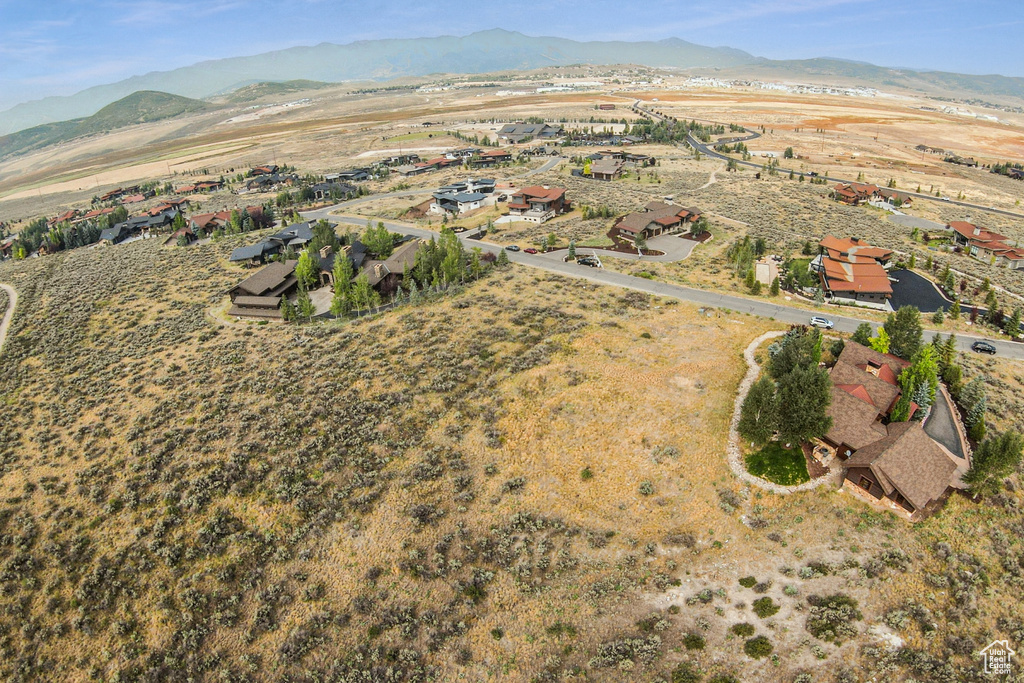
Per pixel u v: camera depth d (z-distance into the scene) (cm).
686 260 10631
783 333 7444
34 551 4672
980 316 8394
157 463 5469
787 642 3766
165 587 4334
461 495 5016
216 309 9131
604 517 4784
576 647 3922
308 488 5084
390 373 6812
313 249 10988
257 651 3975
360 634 4069
